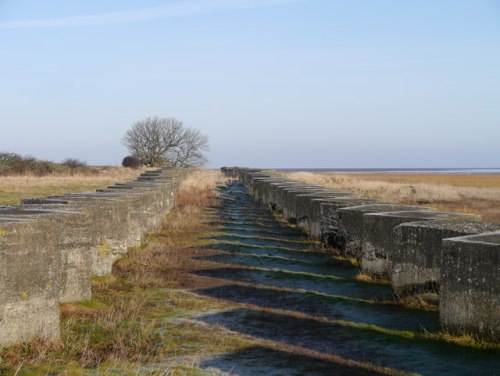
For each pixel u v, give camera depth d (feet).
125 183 79.71
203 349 27.04
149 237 61.11
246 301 36.81
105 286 38.65
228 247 57.93
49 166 181.37
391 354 26.48
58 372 22.70
